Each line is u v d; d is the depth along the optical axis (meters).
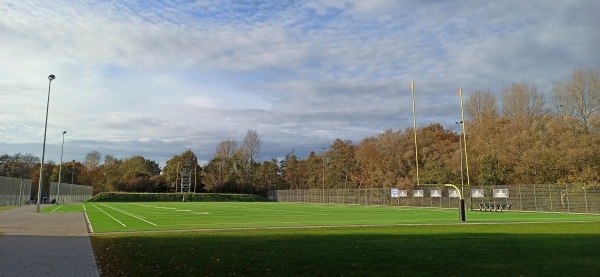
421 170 85.56
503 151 68.38
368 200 87.38
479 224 30.61
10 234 24.52
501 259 14.07
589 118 61.28
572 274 11.56
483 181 68.25
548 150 60.38
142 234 24.16
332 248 17.05
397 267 12.72
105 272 12.70
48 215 44.03
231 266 13.02
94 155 172.25
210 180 130.38
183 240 20.64
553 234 22.58
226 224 32.19
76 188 103.88
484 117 78.00
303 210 59.12
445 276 11.39
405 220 36.28
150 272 12.20
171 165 135.62
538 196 54.38
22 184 75.44
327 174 119.62
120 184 127.56
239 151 136.50
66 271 12.96
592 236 21.44
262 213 49.84
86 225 31.31
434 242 19.03
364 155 104.88
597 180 55.41
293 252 15.98
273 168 141.50
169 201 108.38
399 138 94.00
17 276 12.22
